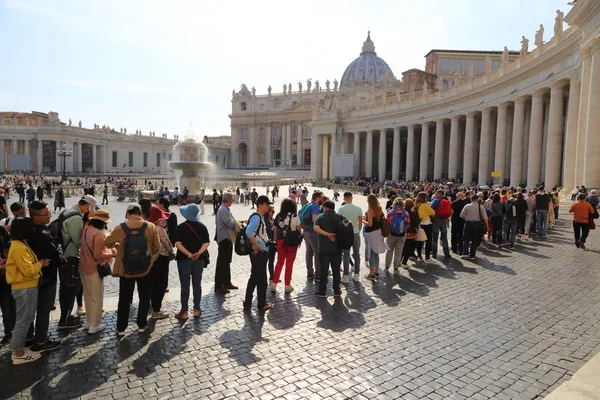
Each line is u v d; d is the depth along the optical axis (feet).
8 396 15.12
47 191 118.21
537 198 48.96
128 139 355.36
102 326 21.38
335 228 26.81
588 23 74.64
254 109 412.16
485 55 228.02
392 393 15.29
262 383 16.05
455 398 14.93
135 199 112.47
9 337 19.85
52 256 18.62
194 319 23.06
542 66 98.22
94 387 15.75
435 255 39.17
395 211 33.24
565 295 26.61
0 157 295.69
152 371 17.02
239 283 31.17
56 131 288.51
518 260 37.09
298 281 31.48
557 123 95.35
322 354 18.56
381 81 328.08
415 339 20.12
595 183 72.08
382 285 29.84
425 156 165.78
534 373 16.67
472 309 24.35
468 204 38.37
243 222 30.58
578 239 41.91
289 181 217.56
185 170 112.37
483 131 130.11
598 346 19.06
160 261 22.68
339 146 218.59
